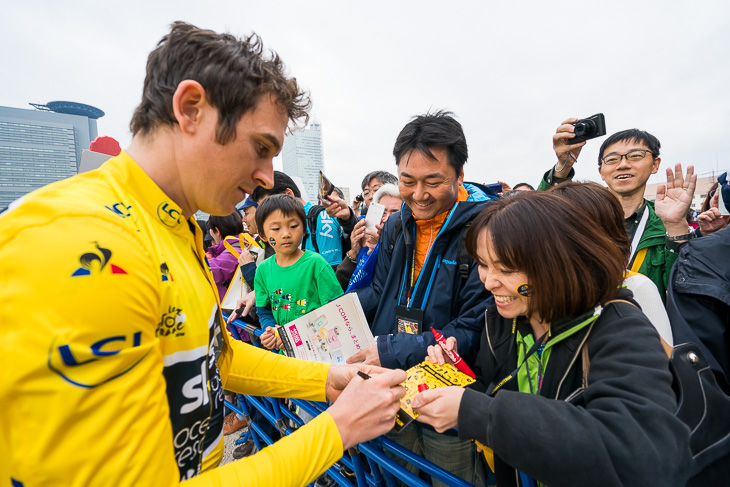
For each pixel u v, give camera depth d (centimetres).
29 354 47
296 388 116
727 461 78
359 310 158
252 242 304
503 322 112
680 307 146
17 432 48
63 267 50
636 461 58
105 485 50
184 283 73
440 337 119
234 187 80
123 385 52
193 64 69
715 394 81
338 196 286
